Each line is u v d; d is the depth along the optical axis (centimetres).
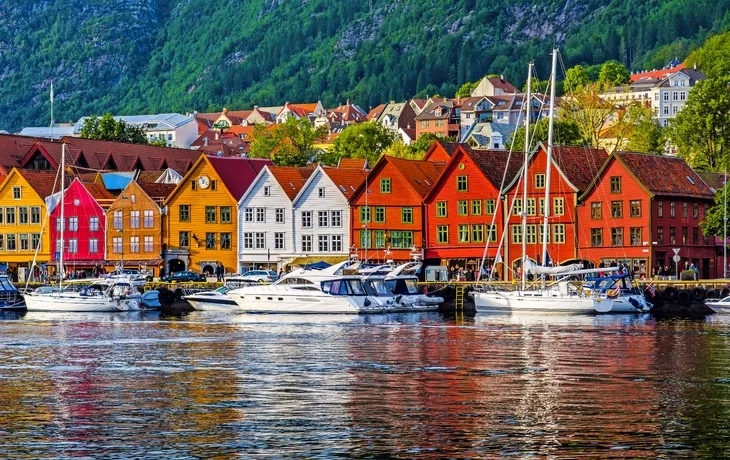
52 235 16912
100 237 16725
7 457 5403
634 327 10469
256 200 16262
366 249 15538
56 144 19350
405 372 7588
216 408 6375
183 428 5906
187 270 16375
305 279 12450
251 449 5503
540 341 9312
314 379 7306
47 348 9081
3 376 7538
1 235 17138
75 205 16788
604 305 11831
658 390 6862
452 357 8312
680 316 11794
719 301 11862
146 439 5691
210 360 8244
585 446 5538
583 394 6738
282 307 12394
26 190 17050
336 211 15950
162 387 7050
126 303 13125
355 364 7969
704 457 5362
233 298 12562
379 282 12788
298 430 5847
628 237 14425
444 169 15438
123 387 7062
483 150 15550
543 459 5341
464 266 15362
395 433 5781
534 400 6562
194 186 16475
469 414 6191
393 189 15712
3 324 11356
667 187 14562
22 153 19375
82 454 5438
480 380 7250
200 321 11562
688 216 14838
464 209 15350
